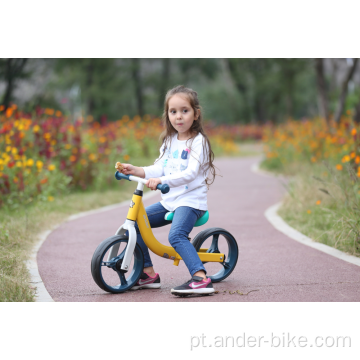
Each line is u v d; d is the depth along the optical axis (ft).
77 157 33.04
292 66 66.44
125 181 36.45
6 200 24.64
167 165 13.35
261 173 46.96
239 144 100.68
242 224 22.62
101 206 28.68
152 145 60.39
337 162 32.04
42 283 13.94
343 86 49.83
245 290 13.33
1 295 12.44
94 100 114.11
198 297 12.79
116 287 13.10
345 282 13.80
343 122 36.22
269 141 51.62
